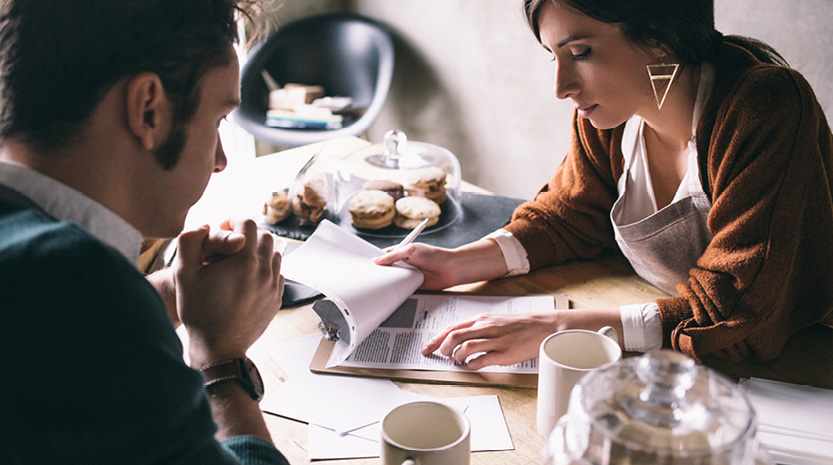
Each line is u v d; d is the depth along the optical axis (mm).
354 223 1433
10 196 582
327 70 3092
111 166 623
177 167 659
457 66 2838
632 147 1253
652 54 1041
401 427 695
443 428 699
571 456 476
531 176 2717
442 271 1193
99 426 513
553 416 803
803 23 1691
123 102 606
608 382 476
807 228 1042
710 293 1011
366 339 1053
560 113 2502
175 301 942
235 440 661
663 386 443
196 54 631
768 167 1018
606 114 1111
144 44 596
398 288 1115
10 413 503
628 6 985
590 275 1258
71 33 578
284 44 3049
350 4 3264
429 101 3023
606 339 800
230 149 3111
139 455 530
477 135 2873
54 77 582
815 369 968
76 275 515
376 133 3332
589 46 1038
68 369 505
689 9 1017
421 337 1056
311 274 1089
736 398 446
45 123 593
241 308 781
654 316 1024
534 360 993
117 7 585
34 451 511
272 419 884
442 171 1518
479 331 995
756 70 1049
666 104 1129
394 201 1468
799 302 1068
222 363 750
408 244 1201
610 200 1307
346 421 869
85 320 511
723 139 1062
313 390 935
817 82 1707
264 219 1471
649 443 435
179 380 544
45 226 543
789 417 839
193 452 559
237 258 793
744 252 1013
